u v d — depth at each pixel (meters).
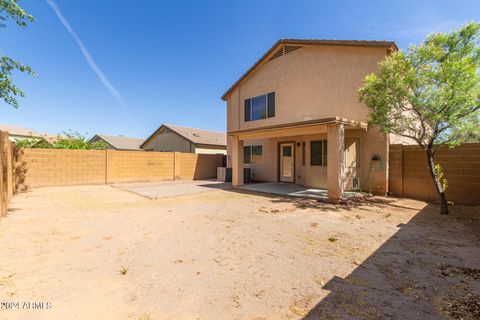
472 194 7.20
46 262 3.39
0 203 5.51
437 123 6.42
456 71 5.80
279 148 12.95
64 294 2.57
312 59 11.25
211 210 6.91
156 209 7.07
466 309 2.30
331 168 7.72
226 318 2.20
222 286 2.78
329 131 7.76
